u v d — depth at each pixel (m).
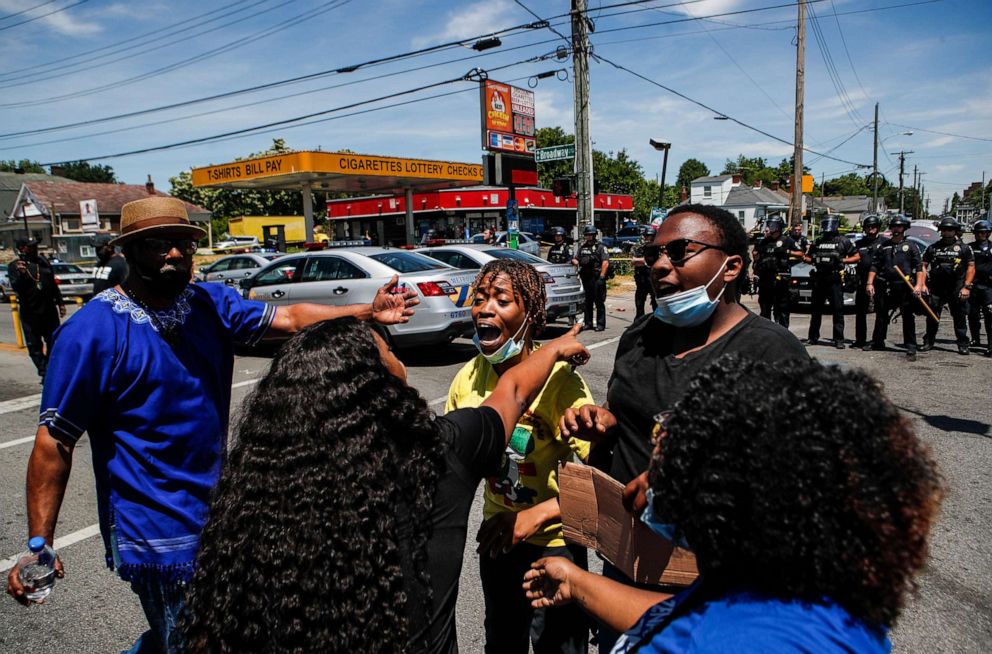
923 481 0.84
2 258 38.78
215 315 2.23
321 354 1.29
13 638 3.04
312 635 1.13
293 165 20.89
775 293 10.03
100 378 1.94
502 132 23.66
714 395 0.92
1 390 8.18
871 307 14.04
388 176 23.19
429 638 1.25
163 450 2.02
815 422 0.84
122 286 2.09
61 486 1.93
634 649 0.97
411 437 1.32
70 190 46.38
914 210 93.94
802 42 19.52
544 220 39.19
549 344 1.90
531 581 1.47
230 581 1.17
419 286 8.34
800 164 20.00
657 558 1.47
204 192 59.34
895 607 0.84
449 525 1.33
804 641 0.80
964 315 8.79
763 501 0.81
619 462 1.78
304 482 1.19
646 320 1.90
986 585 3.19
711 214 1.71
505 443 1.54
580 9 14.87
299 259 9.65
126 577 2.04
